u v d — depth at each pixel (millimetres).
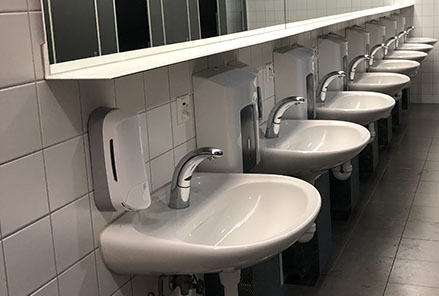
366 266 3199
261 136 2709
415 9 7309
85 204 1562
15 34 1305
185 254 1525
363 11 5363
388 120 5559
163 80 1951
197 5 2377
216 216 1856
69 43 1590
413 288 2932
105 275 1653
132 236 1601
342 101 3715
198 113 2184
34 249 1377
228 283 1888
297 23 3535
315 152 2338
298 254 3043
